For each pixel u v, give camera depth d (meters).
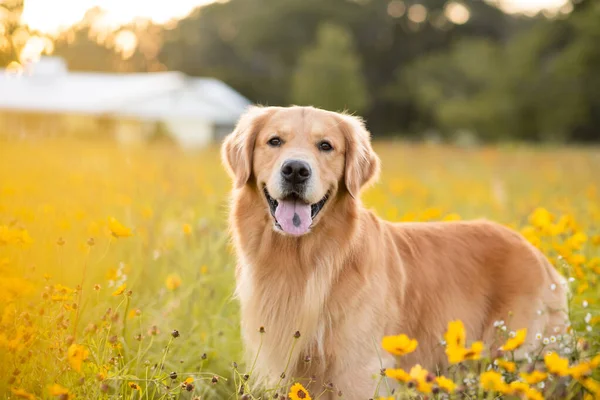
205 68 74.06
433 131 61.19
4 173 10.22
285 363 3.88
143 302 4.80
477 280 4.42
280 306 3.91
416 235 4.48
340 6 71.56
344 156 4.13
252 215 4.10
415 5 70.38
